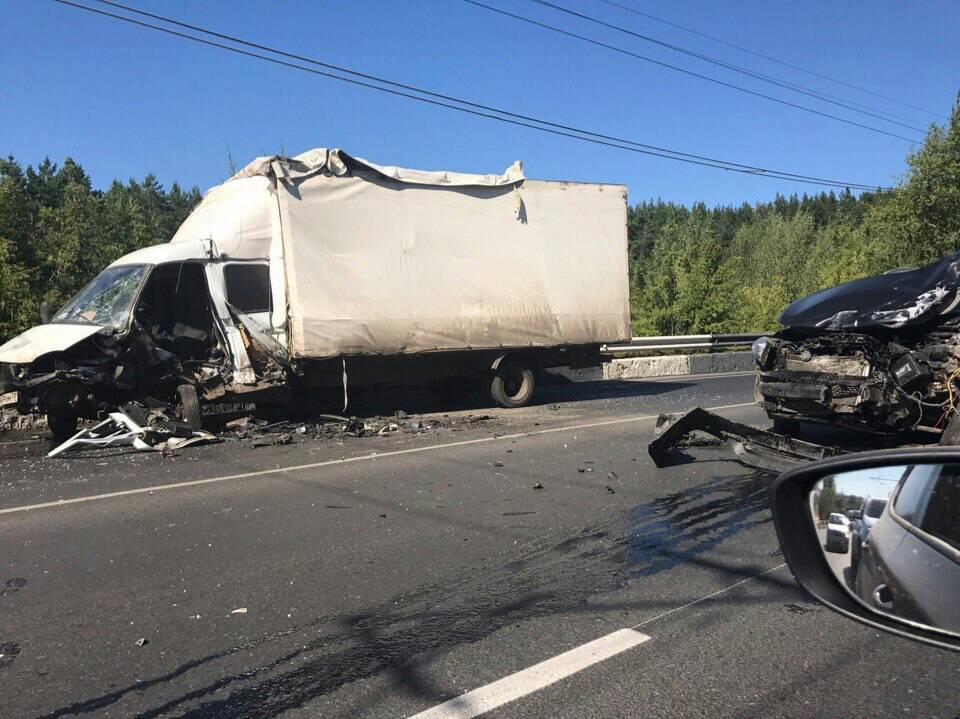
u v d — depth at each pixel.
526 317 12.91
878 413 7.15
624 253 14.10
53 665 3.54
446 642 3.75
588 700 3.17
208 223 11.46
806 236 60.44
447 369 12.54
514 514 6.13
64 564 4.99
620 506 6.35
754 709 3.09
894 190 26.92
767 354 8.11
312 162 11.04
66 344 9.15
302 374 10.88
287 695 3.24
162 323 10.52
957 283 7.03
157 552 5.22
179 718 3.07
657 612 4.11
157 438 9.42
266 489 7.11
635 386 16.86
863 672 3.40
